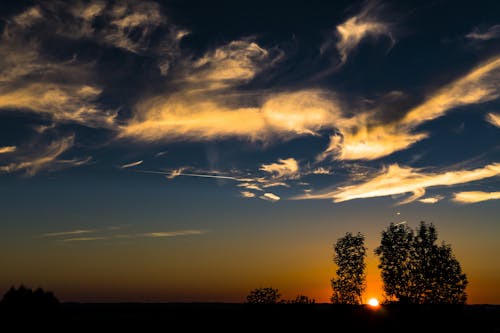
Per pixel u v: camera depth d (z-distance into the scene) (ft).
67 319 202.49
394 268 201.87
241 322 190.49
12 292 190.49
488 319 204.54
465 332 181.98
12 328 180.86
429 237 199.52
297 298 197.47
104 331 193.26
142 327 200.75
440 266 195.52
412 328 183.52
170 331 189.26
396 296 199.31
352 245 210.18
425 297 195.93
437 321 187.32
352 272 208.23
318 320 186.80
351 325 180.75
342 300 206.69
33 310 188.85
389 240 203.82
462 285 194.29
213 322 194.80
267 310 192.95
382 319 187.93
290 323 184.75
